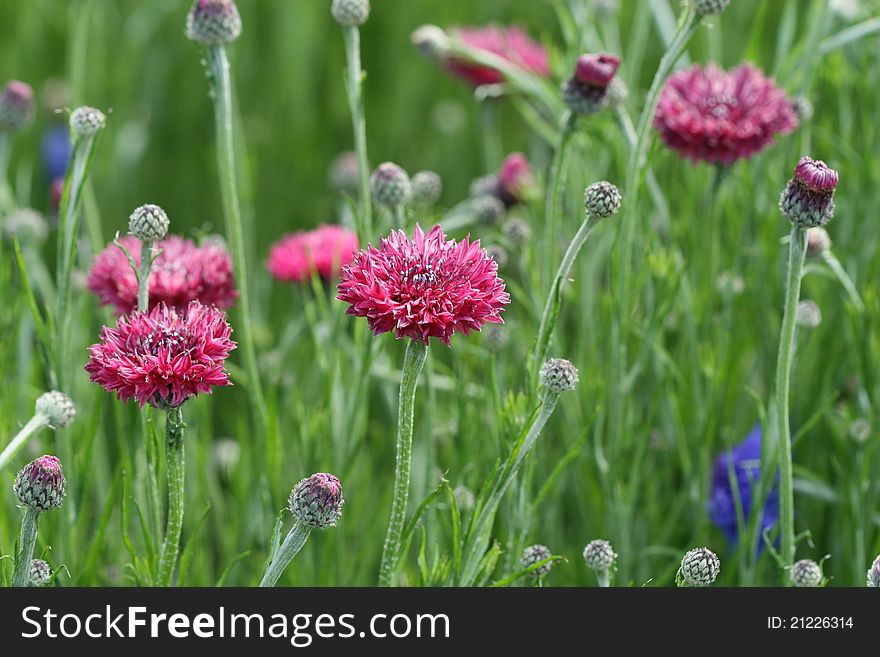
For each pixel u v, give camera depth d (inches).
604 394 185.2
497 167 242.1
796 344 177.6
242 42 301.3
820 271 176.2
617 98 172.7
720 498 180.7
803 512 191.0
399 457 130.4
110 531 180.9
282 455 182.1
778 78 198.4
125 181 284.4
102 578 177.0
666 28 210.8
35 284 193.6
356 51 165.3
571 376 129.6
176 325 128.0
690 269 188.2
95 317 201.6
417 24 308.3
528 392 142.1
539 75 230.7
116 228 277.4
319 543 174.2
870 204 202.7
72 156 151.8
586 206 134.0
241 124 283.4
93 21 285.1
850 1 196.7
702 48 263.6
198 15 152.9
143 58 301.4
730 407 190.4
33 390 181.9
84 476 156.4
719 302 194.9
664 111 175.0
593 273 189.2
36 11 300.5
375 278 120.3
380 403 229.6
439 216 198.8
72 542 157.5
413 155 306.5
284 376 202.8
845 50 218.7
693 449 182.2
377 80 312.5
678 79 181.9
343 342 197.8
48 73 302.8
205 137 298.5
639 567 187.6
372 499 201.6
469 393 185.9
